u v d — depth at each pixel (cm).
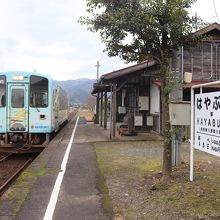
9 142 1703
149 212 669
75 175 1015
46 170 1089
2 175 1257
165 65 869
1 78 1686
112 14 849
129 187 859
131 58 887
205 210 655
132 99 2666
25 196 802
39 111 1698
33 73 1697
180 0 829
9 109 1686
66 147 1639
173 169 994
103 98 3200
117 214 672
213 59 1955
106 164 1178
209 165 1060
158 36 859
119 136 2114
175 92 984
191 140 841
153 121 2264
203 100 784
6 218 658
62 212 687
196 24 888
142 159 1256
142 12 830
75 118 5188
